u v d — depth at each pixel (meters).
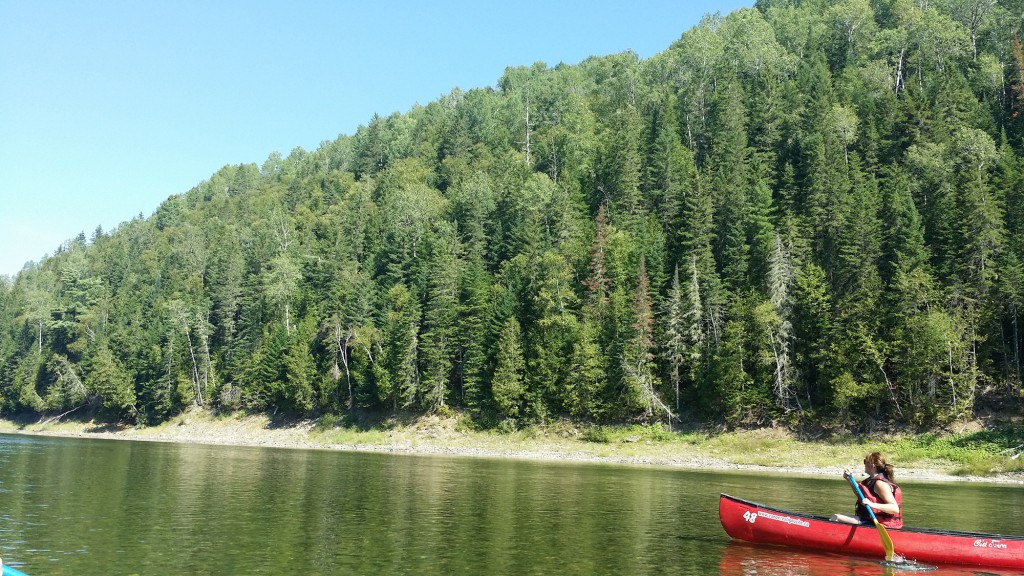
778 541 23.06
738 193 93.00
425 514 29.78
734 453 70.69
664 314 84.88
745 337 76.25
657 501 35.81
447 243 110.75
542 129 183.75
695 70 157.50
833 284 77.62
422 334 93.06
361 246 137.62
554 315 87.62
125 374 121.62
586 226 107.25
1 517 27.66
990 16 135.12
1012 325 73.25
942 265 74.62
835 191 84.88
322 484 40.97
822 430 71.62
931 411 66.88
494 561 20.64
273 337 110.75
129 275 187.12
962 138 87.25
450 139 185.25
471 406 89.44
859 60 137.50
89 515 28.41
